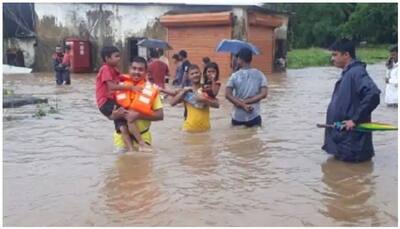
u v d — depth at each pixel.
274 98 15.06
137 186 6.05
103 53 8.00
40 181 6.32
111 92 7.93
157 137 8.87
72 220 5.03
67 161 7.31
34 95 16.38
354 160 7.07
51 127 10.13
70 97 15.87
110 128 9.98
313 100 14.55
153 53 18.20
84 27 29.58
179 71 16.48
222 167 6.86
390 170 6.69
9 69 29.50
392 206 5.34
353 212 5.19
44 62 30.81
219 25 24.77
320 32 53.53
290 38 46.56
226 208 5.31
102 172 6.68
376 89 6.82
